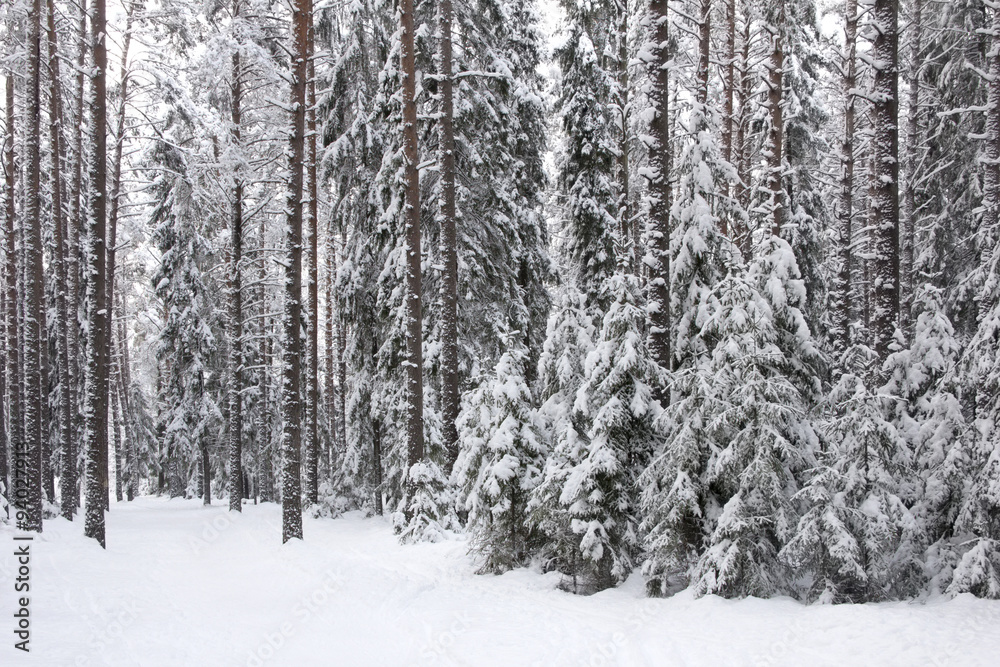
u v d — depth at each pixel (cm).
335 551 1552
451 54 1812
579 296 1293
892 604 880
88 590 1127
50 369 2717
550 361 1273
